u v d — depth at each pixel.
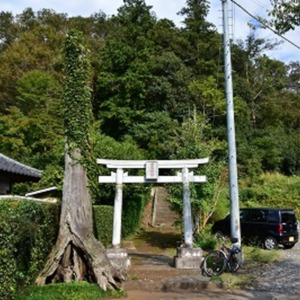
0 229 6.96
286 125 40.94
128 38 35.44
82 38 11.04
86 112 10.70
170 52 35.50
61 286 8.75
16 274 7.88
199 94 32.03
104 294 8.94
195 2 40.91
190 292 9.66
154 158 28.97
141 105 33.16
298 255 14.58
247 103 38.91
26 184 22.61
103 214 15.21
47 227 9.74
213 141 21.73
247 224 16.91
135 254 14.70
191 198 15.65
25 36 38.78
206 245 15.24
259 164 31.89
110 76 32.97
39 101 29.86
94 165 10.93
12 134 27.81
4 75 34.81
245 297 8.97
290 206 25.67
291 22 7.13
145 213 25.19
